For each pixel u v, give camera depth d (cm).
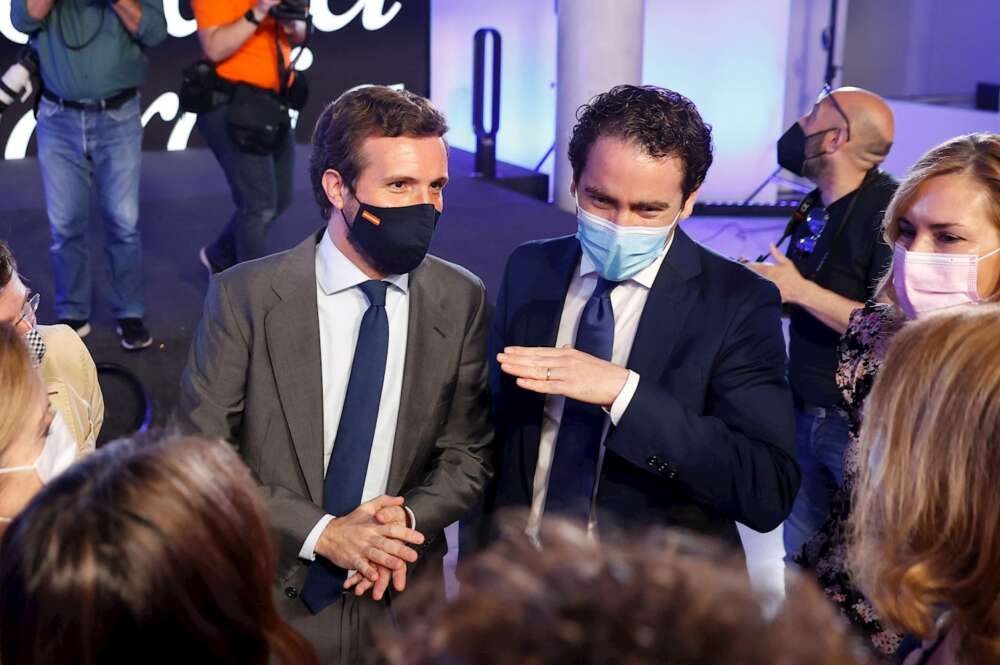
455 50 833
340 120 181
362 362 185
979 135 184
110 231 397
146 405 383
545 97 827
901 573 115
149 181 624
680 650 54
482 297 199
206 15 396
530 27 819
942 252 181
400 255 180
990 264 178
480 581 58
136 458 94
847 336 191
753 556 352
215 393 185
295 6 409
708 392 187
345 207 182
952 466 111
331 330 188
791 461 179
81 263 404
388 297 191
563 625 54
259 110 409
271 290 185
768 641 54
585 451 185
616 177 174
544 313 199
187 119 711
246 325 186
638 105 174
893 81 1012
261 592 99
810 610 56
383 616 188
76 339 201
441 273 195
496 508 198
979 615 111
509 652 54
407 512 185
